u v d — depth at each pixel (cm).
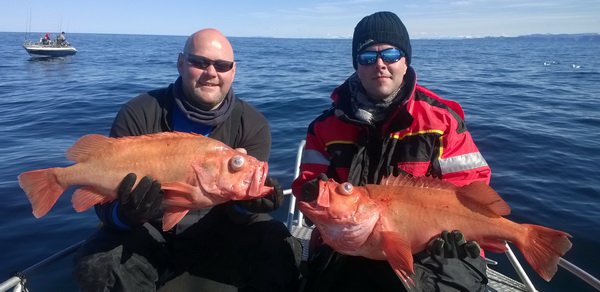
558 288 427
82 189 290
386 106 336
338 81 2153
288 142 924
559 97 1719
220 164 280
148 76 2506
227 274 318
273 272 319
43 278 455
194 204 284
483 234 272
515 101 1592
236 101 373
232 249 335
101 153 288
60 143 966
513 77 2731
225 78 335
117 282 283
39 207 283
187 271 319
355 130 346
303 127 1072
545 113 1308
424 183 292
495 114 1277
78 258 305
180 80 349
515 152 860
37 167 793
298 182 356
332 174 346
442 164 321
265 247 332
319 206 267
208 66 324
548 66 4084
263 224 348
